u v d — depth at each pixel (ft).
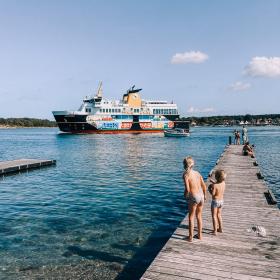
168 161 122.31
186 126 384.88
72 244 37.76
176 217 48.57
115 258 33.96
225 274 23.62
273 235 31.55
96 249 36.27
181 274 23.71
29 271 31.19
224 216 37.96
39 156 151.43
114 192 66.59
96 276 30.14
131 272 30.91
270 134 421.59
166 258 26.45
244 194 49.96
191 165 29.63
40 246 37.22
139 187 71.77
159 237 40.04
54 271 31.14
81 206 55.21
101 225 44.65
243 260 25.93
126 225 44.65
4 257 34.32
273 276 23.26
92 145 218.59
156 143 235.20
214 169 75.10
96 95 351.46
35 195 64.44
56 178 84.99
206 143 235.40
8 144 252.42
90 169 101.76
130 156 142.92
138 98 367.25
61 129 349.20
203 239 30.60
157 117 370.32
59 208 54.03
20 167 97.76
